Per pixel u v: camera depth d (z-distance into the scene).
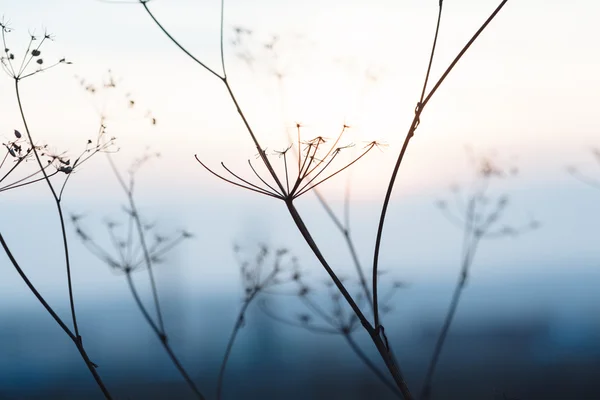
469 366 11.49
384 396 10.94
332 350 12.77
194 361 11.16
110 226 5.31
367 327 3.53
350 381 11.67
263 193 3.76
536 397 10.39
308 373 11.91
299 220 3.73
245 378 11.55
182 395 10.20
